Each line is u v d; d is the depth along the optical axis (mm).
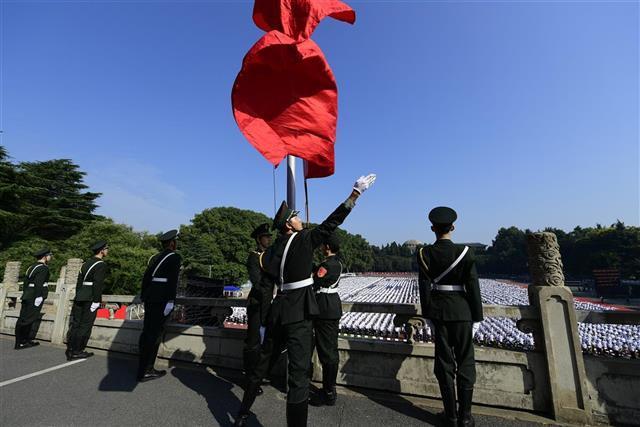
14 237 26500
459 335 3305
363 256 99688
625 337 10617
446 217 3570
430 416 3494
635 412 3236
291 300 3061
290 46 4301
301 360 2928
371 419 3438
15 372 5098
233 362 5043
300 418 2791
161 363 5359
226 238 43594
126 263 20719
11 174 27938
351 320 15109
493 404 3695
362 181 3035
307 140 4605
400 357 4137
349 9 5020
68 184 35156
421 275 3631
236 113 4367
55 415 3572
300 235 3260
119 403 3861
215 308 5359
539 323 3648
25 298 6938
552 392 3422
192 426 3309
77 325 5895
